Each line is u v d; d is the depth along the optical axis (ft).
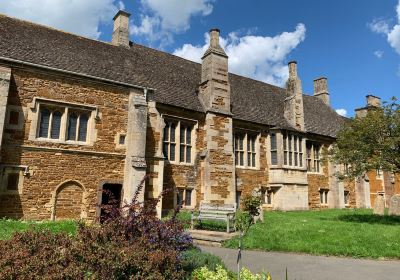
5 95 37.58
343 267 25.16
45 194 40.01
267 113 74.59
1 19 47.55
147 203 19.88
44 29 51.72
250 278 17.63
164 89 57.88
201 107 60.85
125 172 45.80
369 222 48.06
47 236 16.25
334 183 82.48
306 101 93.35
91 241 15.14
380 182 96.17
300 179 72.49
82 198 42.50
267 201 69.77
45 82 42.04
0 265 13.28
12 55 41.32
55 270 13.55
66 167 41.91
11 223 33.94
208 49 64.39
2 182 37.65
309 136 78.74
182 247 19.04
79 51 51.31
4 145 38.29
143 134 46.09
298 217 54.65
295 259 27.78
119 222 17.33
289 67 81.56
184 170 56.65
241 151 67.62
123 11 63.26
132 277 14.51
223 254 29.63
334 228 39.63
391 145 49.14
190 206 56.70
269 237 34.47
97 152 44.19
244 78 81.25
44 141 40.91
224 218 39.09
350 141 53.06
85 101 44.52
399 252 28.96
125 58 58.23
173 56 69.67
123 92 47.91
